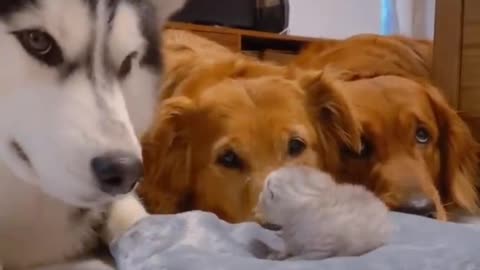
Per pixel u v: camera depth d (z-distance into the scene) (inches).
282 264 35.2
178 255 36.9
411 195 52.7
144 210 48.5
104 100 38.9
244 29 105.1
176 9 50.6
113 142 36.7
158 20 48.9
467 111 66.4
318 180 40.4
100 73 40.3
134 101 46.3
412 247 38.6
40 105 38.3
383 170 55.4
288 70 59.5
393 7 146.0
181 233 40.1
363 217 38.9
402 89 60.6
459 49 66.1
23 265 44.4
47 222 43.8
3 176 41.6
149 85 47.6
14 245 43.7
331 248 37.8
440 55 67.4
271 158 49.8
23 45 38.9
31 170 39.2
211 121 52.1
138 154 37.2
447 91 67.2
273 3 108.3
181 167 53.9
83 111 37.8
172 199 54.1
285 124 51.3
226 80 56.7
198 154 52.7
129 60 44.3
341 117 55.8
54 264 45.1
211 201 51.6
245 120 50.9
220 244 39.6
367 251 38.1
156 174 54.2
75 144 36.4
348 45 72.2
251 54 98.8
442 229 43.1
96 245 47.7
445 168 62.4
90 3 40.0
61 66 39.4
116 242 42.1
